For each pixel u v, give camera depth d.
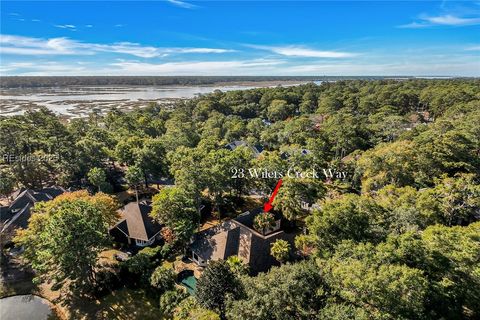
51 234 30.91
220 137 106.88
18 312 32.88
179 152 69.88
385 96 142.25
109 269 38.38
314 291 23.36
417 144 58.19
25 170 62.91
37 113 108.31
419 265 25.02
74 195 45.22
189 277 37.66
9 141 72.69
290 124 103.00
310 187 46.56
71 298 34.62
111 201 45.12
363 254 25.19
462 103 108.94
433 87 156.25
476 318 25.16
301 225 49.47
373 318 21.28
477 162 56.00
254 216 45.59
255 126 111.62
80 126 99.38
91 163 69.50
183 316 27.52
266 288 23.66
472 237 26.53
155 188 68.56
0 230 44.50
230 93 187.88
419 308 21.30
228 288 26.73
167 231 41.97
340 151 88.00
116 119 110.69
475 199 38.03
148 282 35.31
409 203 36.88
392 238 27.05
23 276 38.09
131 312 32.62
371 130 92.44
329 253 30.09
